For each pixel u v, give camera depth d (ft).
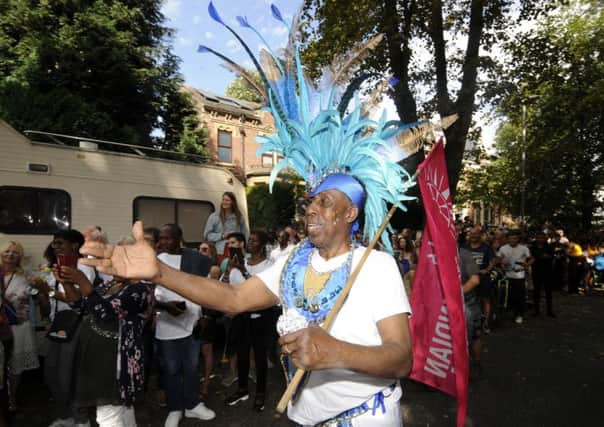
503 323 29.37
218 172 25.44
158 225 22.31
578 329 27.55
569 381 17.78
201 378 18.12
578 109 61.36
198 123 69.36
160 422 14.10
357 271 5.43
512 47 45.21
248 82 7.32
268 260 17.04
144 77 56.49
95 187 20.07
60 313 11.14
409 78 45.27
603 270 48.01
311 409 5.58
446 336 8.74
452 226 8.78
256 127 88.69
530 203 68.85
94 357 9.66
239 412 14.71
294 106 7.05
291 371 6.00
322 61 37.35
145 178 21.98
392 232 6.81
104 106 54.75
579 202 66.64
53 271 10.21
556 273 46.32
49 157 18.78
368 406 5.36
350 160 6.48
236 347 15.43
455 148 40.34
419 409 15.16
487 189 71.92
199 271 13.41
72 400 10.21
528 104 47.24
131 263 5.43
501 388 16.96
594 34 60.23
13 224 17.54
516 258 29.71
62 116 44.80
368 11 34.68
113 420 9.91
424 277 9.04
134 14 57.41
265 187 62.90
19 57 50.85
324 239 5.77
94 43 53.36
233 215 22.82
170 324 13.00
